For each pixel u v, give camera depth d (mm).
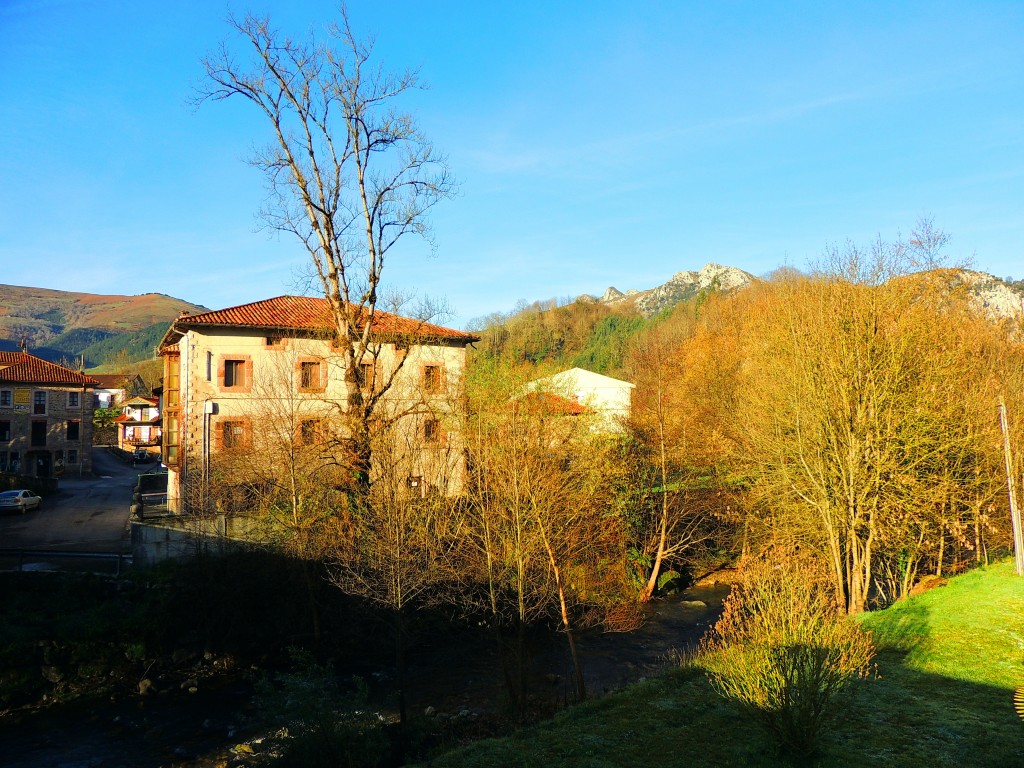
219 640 24094
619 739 12539
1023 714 12016
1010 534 25547
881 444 22344
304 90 27016
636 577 30625
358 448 26609
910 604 20516
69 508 41281
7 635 21609
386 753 15625
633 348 82812
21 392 57906
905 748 11445
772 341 26406
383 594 21719
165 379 38344
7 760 17406
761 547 26469
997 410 24641
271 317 35594
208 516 27516
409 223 28484
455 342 39031
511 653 23266
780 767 10867
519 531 19656
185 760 17359
